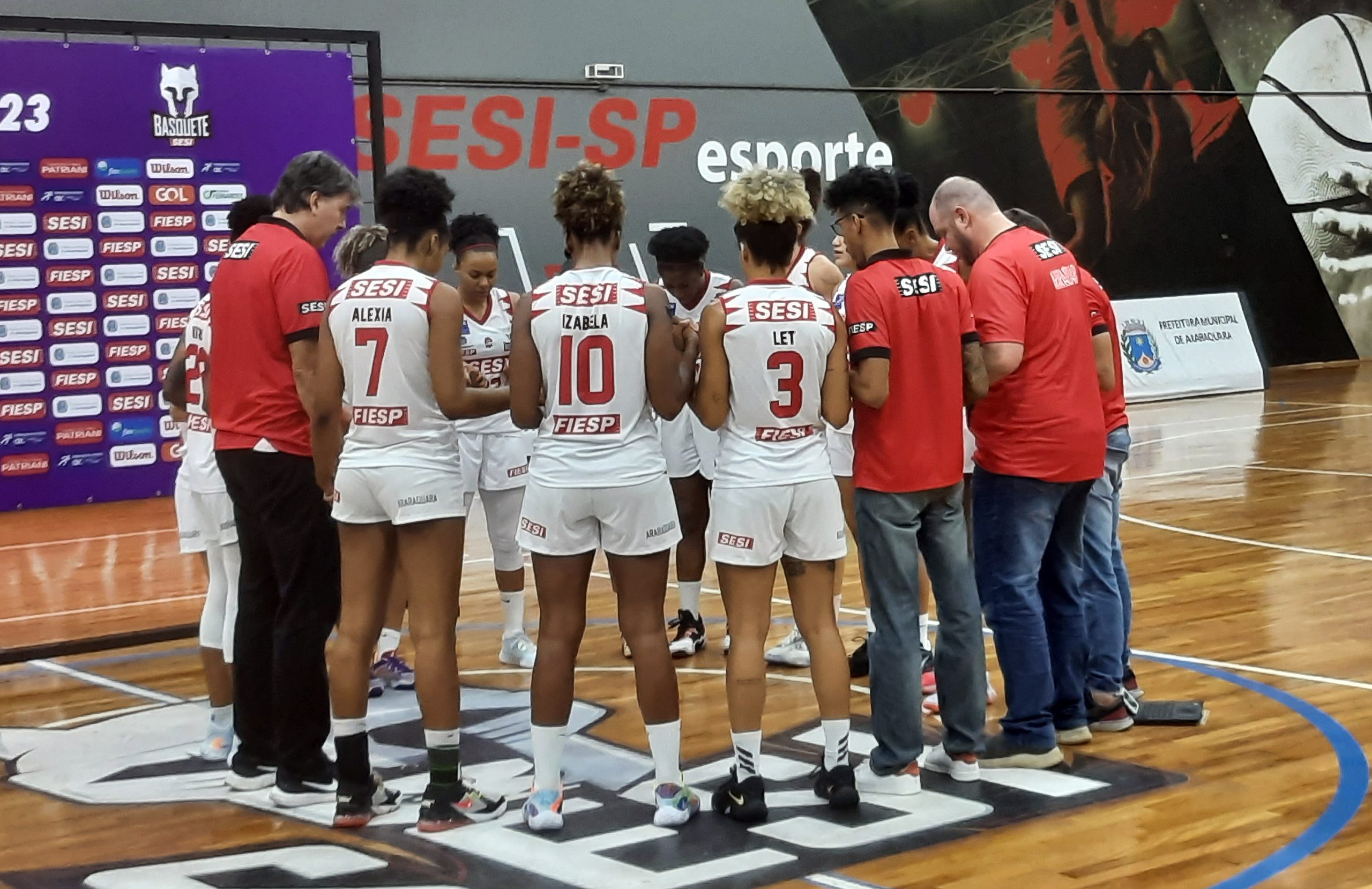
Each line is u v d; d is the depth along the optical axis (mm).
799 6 15141
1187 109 17641
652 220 14445
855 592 7020
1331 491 9656
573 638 3803
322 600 4133
